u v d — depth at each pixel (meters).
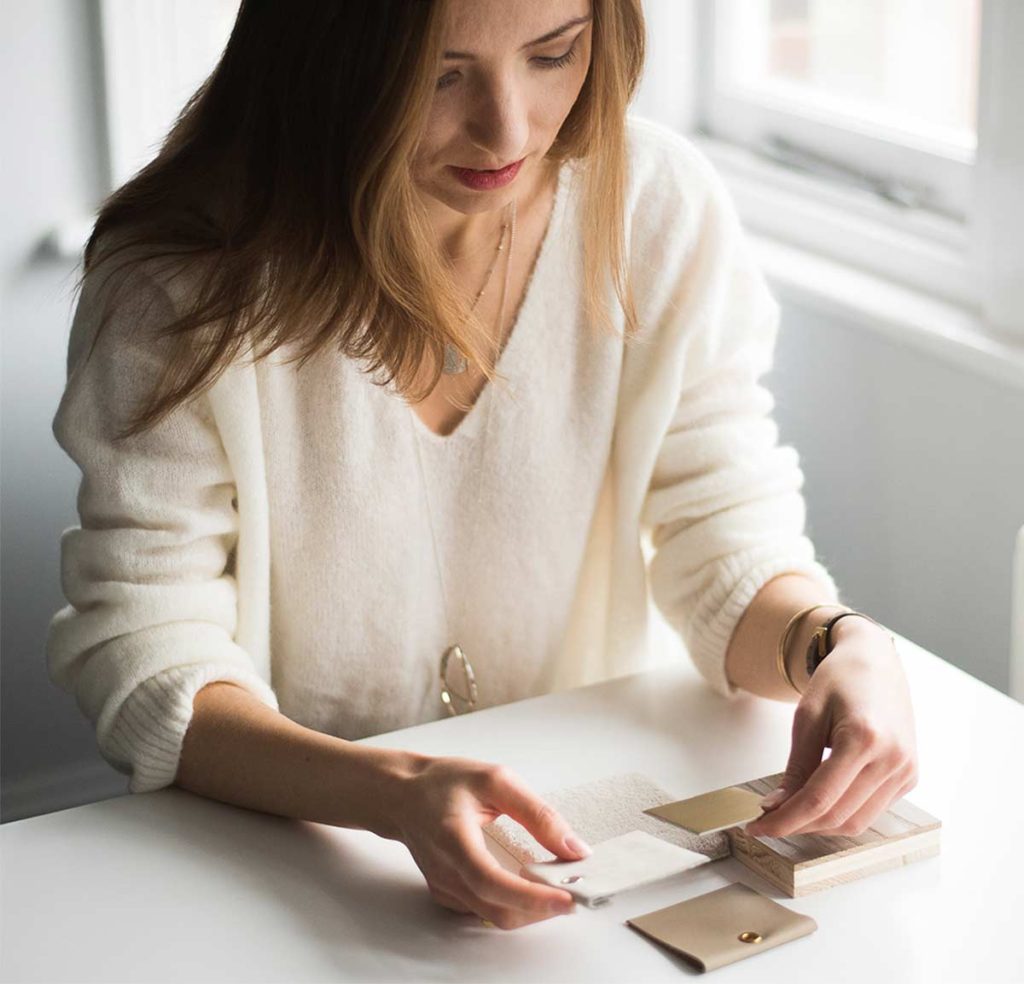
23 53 1.77
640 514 1.24
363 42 0.89
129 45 1.81
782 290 1.73
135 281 1.04
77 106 1.82
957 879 0.90
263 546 1.12
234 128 1.00
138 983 0.82
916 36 1.72
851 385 1.67
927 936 0.85
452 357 1.13
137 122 1.84
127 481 1.05
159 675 1.01
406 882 0.91
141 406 1.04
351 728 1.22
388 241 0.96
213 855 0.94
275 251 0.97
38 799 1.99
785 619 1.09
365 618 1.18
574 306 1.18
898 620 1.67
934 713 1.08
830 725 0.96
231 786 0.98
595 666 1.32
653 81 2.05
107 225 1.07
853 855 0.89
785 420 1.79
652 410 1.20
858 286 1.67
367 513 1.14
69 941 0.85
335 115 0.92
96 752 2.01
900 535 1.64
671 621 1.20
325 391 1.10
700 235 1.20
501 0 0.88
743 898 0.88
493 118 0.92
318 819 0.95
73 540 1.07
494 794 0.89
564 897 0.82
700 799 0.95
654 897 0.88
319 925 0.87
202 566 1.08
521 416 1.18
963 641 1.58
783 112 1.92
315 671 1.19
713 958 0.82
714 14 2.00
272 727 0.99
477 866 0.84
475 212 1.00
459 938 0.85
